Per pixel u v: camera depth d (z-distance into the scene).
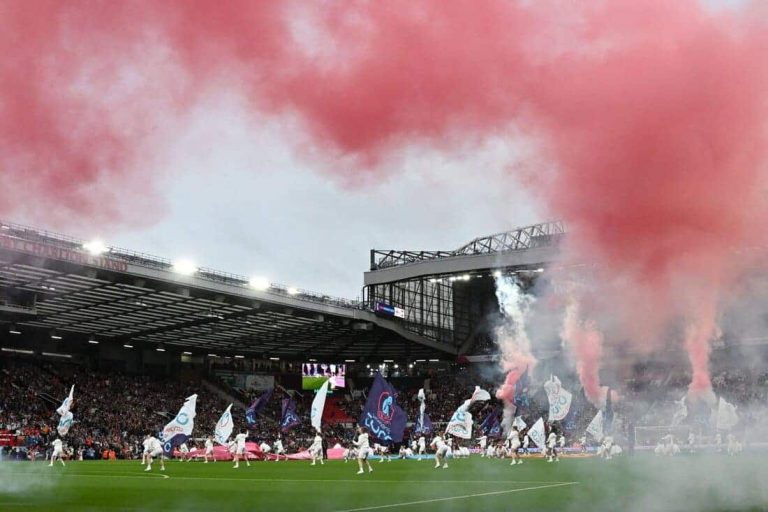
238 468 43.88
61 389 74.12
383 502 21.33
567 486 26.20
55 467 45.28
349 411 96.81
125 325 74.69
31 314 59.88
